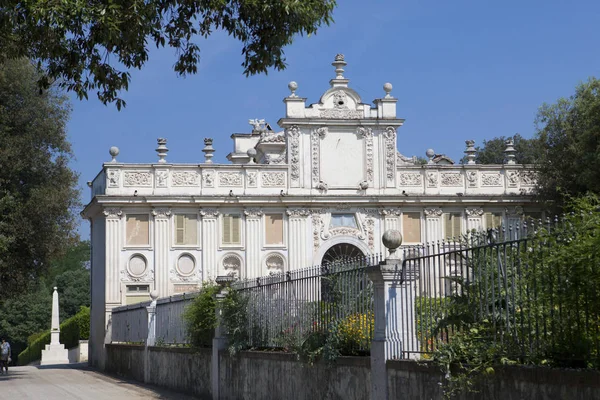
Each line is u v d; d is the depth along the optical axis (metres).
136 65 19.25
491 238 12.59
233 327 22.48
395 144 55.66
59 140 40.50
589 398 9.95
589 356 10.50
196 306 25.20
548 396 10.61
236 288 23.17
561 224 11.30
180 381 27.80
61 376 39.44
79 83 19.08
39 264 40.81
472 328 12.46
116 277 52.16
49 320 90.19
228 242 53.94
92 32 18.06
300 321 18.64
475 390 11.95
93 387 31.22
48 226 39.66
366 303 15.95
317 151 54.91
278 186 54.56
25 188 39.72
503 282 12.32
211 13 19.59
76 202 41.59
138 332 36.22
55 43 18.31
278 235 54.53
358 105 55.53
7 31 18.58
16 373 44.50
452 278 13.34
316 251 54.47
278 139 60.25
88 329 64.62
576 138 48.31
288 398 18.64
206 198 53.31
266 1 18.91
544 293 11.22
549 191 51.47
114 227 52.50
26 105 39.19
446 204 55.56
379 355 14.52
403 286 14.60
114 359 40.62
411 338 14.27
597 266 10.18
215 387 23.66
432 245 13.95
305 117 54.75
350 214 55.12
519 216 55.94
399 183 55.66
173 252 53.19
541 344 11.33
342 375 16.06
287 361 18.73
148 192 53.09
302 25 19.41
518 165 56.28
